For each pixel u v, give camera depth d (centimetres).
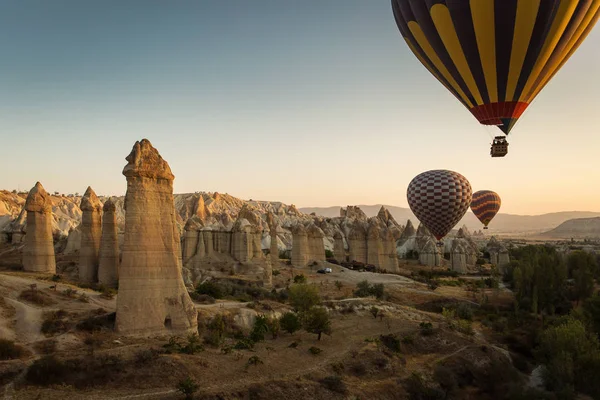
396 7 5172
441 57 4834
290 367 4012
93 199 6069
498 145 4925
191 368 3462
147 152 4072
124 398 3016
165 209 4112
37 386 2991
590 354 4659
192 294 5666
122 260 3888
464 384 4659
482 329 6450
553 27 4209
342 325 5591
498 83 4625
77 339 3581
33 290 4409
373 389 3981
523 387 4675
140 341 3712
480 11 4269
